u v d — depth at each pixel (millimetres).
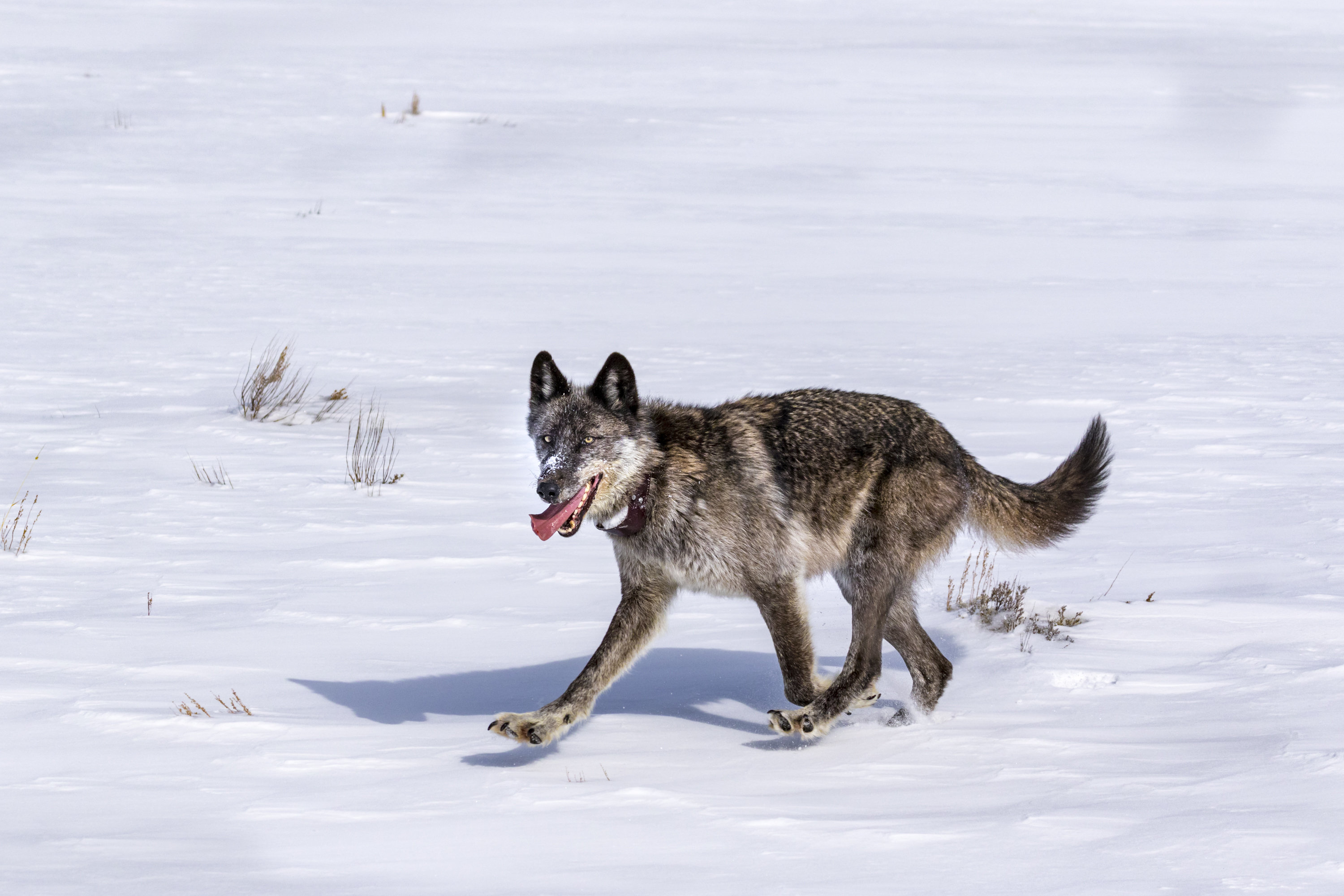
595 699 19203
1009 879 11773
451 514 32188
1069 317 66125
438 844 13117
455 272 75688
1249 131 145375
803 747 17203
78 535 29344
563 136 131000
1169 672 19531
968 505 20719
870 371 52062
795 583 18781
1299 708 17062
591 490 18656
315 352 55781
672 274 76750
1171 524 30672
